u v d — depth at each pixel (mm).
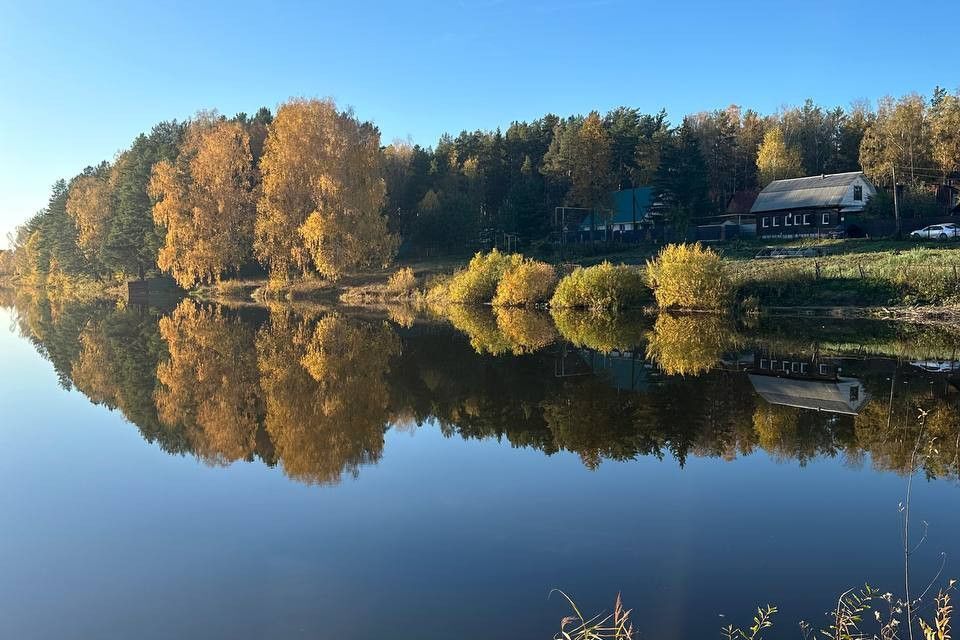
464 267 50125
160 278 61625
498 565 6613
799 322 28094
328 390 16266
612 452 10609
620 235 58969
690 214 55406
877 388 15180
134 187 61469
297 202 47000
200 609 5867
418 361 20453
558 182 70875
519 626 5473
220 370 19359
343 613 5719
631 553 6855
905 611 5613
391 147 89375
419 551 6965
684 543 7090
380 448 11055
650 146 72625
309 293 49344
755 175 77562
